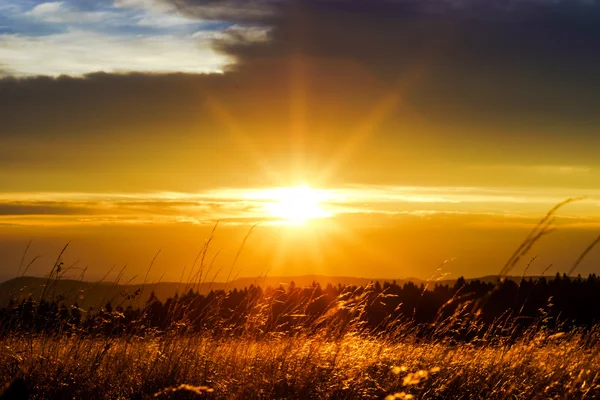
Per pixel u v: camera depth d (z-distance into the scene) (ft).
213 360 19.94
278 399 17.46
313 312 23.50
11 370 17.75
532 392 17.89
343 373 18.94
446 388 18.83
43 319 20.81
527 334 21.62
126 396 17.21
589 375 17.78
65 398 16.67
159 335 21.36
